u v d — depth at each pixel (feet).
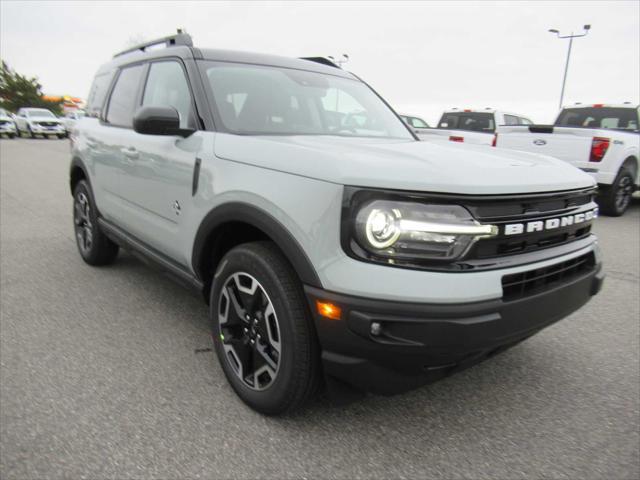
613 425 7.51
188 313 11.33
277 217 6.59
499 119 36.11
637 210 29.66
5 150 60.95
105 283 13.15
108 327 10.50
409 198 5.76
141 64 11.81
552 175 7.17
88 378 8.43
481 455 6.77
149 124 8.25
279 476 6.28
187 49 9.92
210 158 8.04
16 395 7.86
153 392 8.05
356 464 6.53
